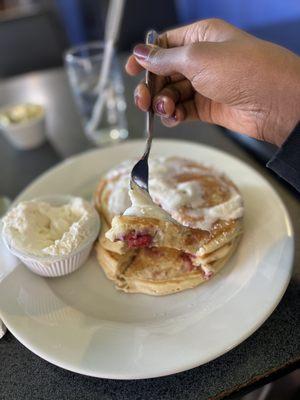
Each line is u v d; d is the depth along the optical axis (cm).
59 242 27
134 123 48
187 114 36
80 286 28
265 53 25
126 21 85
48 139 47
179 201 29
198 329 23
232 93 26
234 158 36
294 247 27
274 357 22
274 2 69
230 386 21
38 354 22
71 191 35
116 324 25
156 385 22
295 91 24
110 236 27
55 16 83
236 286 26
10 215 28
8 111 47
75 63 43
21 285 27
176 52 26
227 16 89
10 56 76
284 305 25
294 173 24
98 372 21
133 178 28
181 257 28
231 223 28
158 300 27
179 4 115
